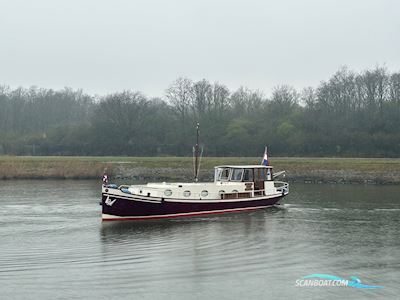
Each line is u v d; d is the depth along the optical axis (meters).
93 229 34.88
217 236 32.41
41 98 159.88
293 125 107.94
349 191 61.03
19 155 111.75
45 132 124.00
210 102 125.62
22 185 67.50
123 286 21.86
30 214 41.84
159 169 81.19
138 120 115.19
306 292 21.38
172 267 24.80
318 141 101.38
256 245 29.75
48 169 79.88
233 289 21.61
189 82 125.12
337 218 39.69
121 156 108.06
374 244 30.22
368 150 98.75
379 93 114.56
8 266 25.00
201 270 24.33
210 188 41.31
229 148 104.31
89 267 24.81
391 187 66.56
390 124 104.06
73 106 168.12
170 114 124.12
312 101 120.94
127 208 37.59
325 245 29.89
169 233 33.38
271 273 23.95
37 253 27.86
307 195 56.31
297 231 34.19
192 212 40.12
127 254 27.53
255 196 44.06
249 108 130.88
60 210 44.09
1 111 143.38
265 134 105.81
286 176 76.31
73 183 70.69
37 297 20.48
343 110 115.44
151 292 21.12
